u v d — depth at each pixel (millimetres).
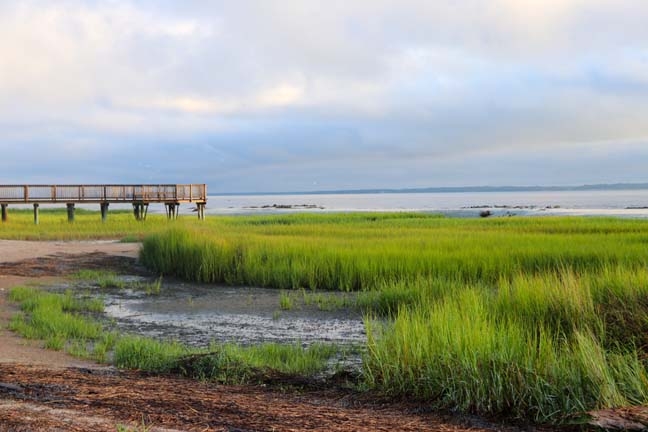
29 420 4988
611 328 9305
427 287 15055
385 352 7480
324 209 98312
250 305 16250
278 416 5719
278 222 47312
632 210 81625
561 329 9539
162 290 18984
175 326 13648
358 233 30641
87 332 11984
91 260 25219
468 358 6590
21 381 6793
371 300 15617
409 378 6922
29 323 13141
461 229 34125
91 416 5309
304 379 7844
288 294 17938
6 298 16781
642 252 19609
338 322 13844
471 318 8227
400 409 6395
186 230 25328
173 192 47438
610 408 5719
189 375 8141
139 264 24531
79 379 7215
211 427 5172
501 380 6289
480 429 5629
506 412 6102
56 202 43250
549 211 78438
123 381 7297
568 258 19250
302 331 12961
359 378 7797
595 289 11227
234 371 8047
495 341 7109
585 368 6375
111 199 44906
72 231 37781
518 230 33062
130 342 9812
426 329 7812
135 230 38438
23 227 39688
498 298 11695
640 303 10062
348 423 5566
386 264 19047
